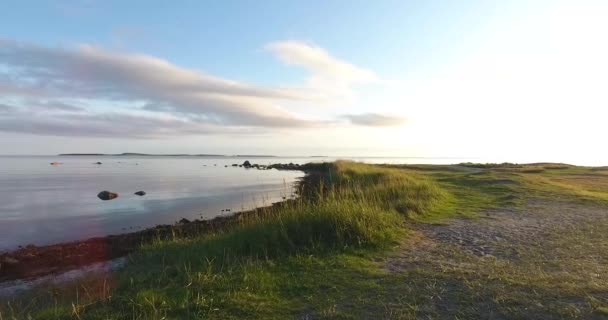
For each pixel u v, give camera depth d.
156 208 24.77
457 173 35.28
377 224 9.95
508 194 19.05
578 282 6.01
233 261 7.59
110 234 17.19
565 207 15.26
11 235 16.94
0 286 9.68
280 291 5.95
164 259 9.41
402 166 51.47
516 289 5.72
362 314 5.00
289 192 32.91
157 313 5.05
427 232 10.57
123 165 114.31
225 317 4.99
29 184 42.59
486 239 9.69
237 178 54.06
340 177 28.95
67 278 9.92
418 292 5.74
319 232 9.12
